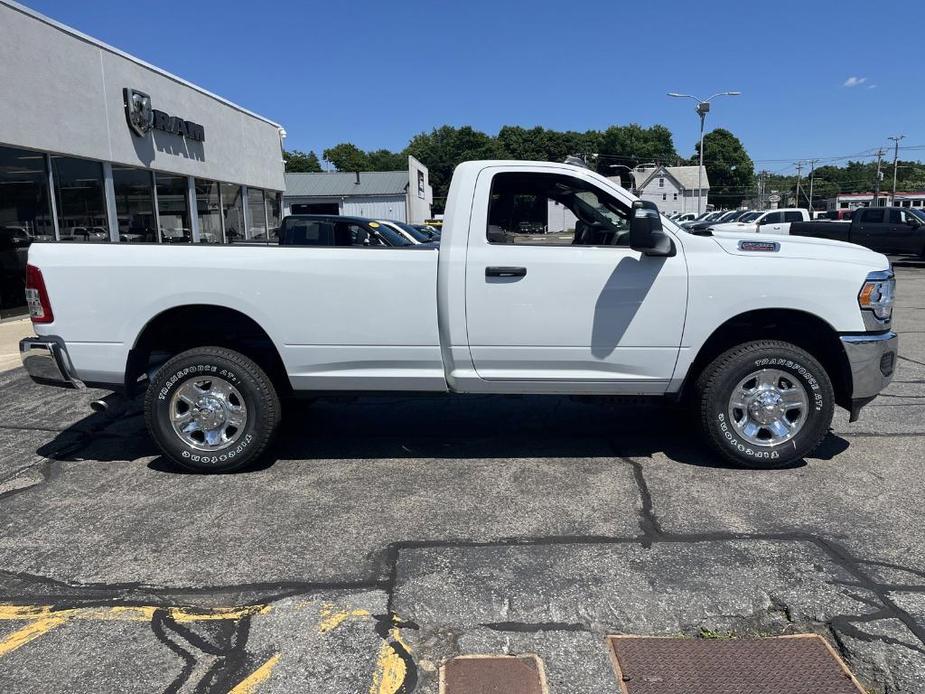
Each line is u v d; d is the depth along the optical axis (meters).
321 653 2.71
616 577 3.23
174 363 4.48
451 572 3.30
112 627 2.90
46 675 2.61
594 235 4.50
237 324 4.77
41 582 3.27
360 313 4.40
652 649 2.72
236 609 3.03
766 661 2.64
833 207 93.38
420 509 4.02
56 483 4.48
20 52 10.38
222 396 4.53
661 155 95.25
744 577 3.21
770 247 4.44
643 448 5.00
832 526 3.72
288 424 5.67
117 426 5.71
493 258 4.30
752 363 4.38
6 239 10.59
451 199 4.35
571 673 2.59
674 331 4.35
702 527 3.73
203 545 3.61
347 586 3.19
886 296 4.39
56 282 4.41
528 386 4.52
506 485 4.35
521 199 4.37
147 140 14.07
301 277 4.37
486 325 4.36
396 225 15.38
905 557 3.38
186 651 2.74
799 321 4.57
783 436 4.48
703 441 4.84
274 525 3.84
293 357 4.48
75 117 11.70
